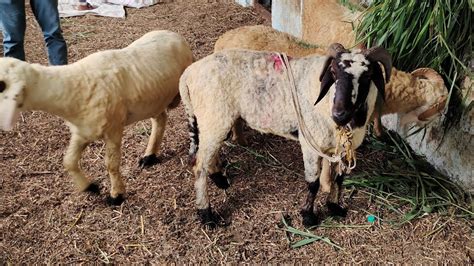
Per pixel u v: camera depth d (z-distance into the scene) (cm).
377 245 171
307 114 161
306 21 253
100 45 322
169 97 193
